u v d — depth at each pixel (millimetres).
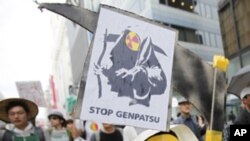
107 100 1791
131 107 1862
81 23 1744
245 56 12547
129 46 1884
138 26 1927
